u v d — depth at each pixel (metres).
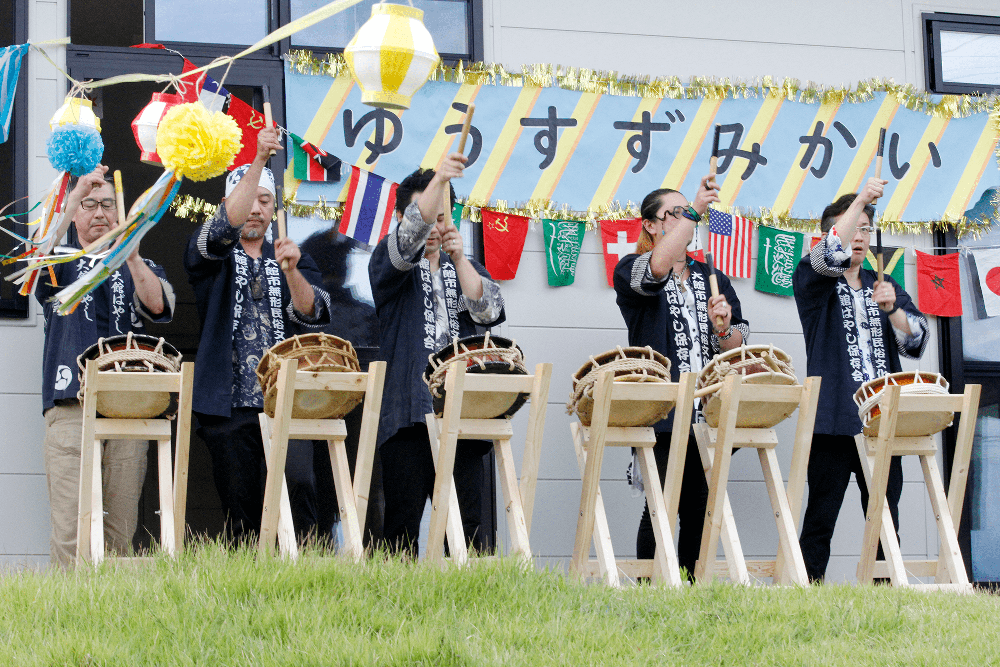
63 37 15.72
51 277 13.72
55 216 13.45
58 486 13.57
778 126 17.61
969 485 17.75
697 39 17.62
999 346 18.05
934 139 18.08
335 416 12.79
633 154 17.09
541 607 10.58
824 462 15.04
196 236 13.58
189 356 21.73
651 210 15.16
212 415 13.43
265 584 10.38
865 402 13.91
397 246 12.80
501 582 10.94
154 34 16.05
